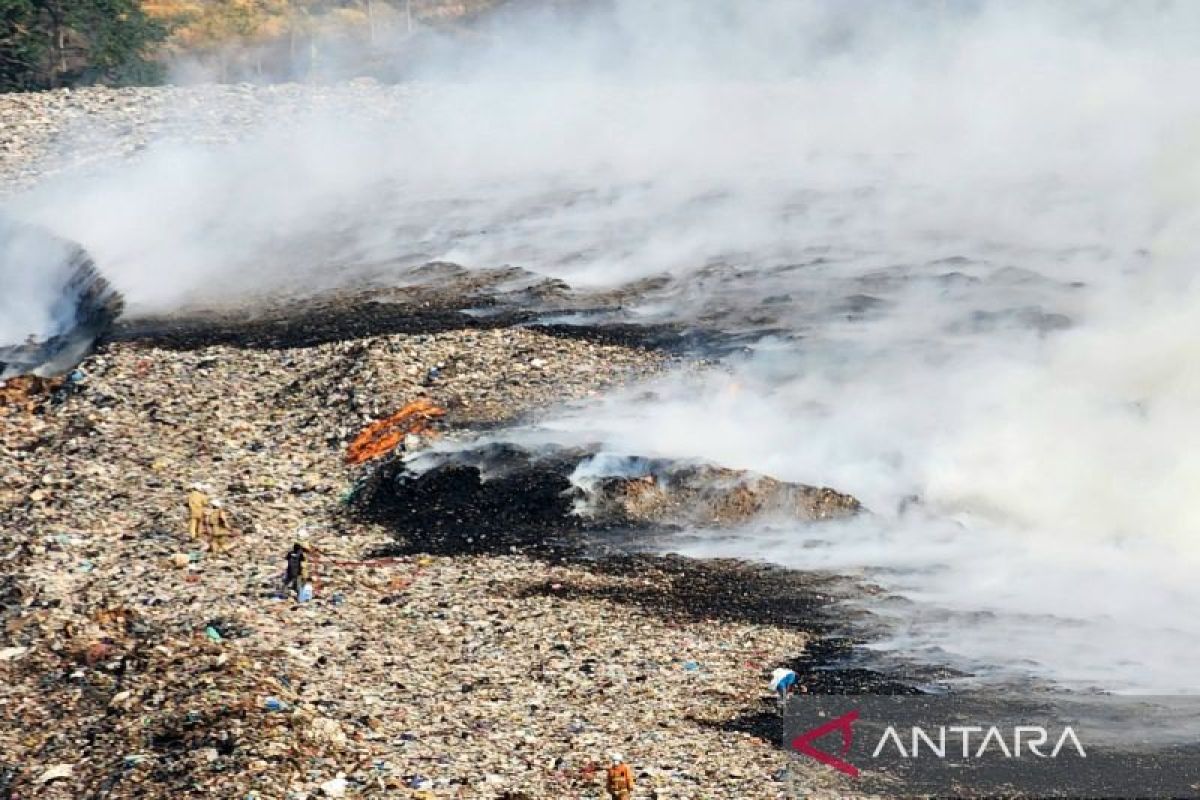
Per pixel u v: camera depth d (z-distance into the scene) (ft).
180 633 260.21
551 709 236.43
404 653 256.93
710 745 223.92
